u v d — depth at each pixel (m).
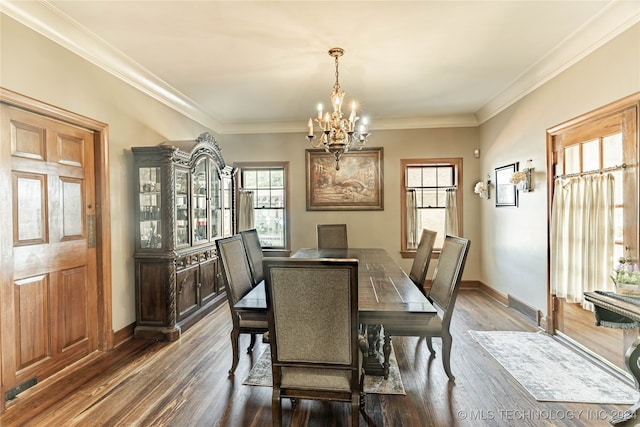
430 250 3.09
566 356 2.78
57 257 2.52
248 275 2.88
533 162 3.57
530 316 3.66
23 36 2.22
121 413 2.04
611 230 2.55
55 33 2.42
